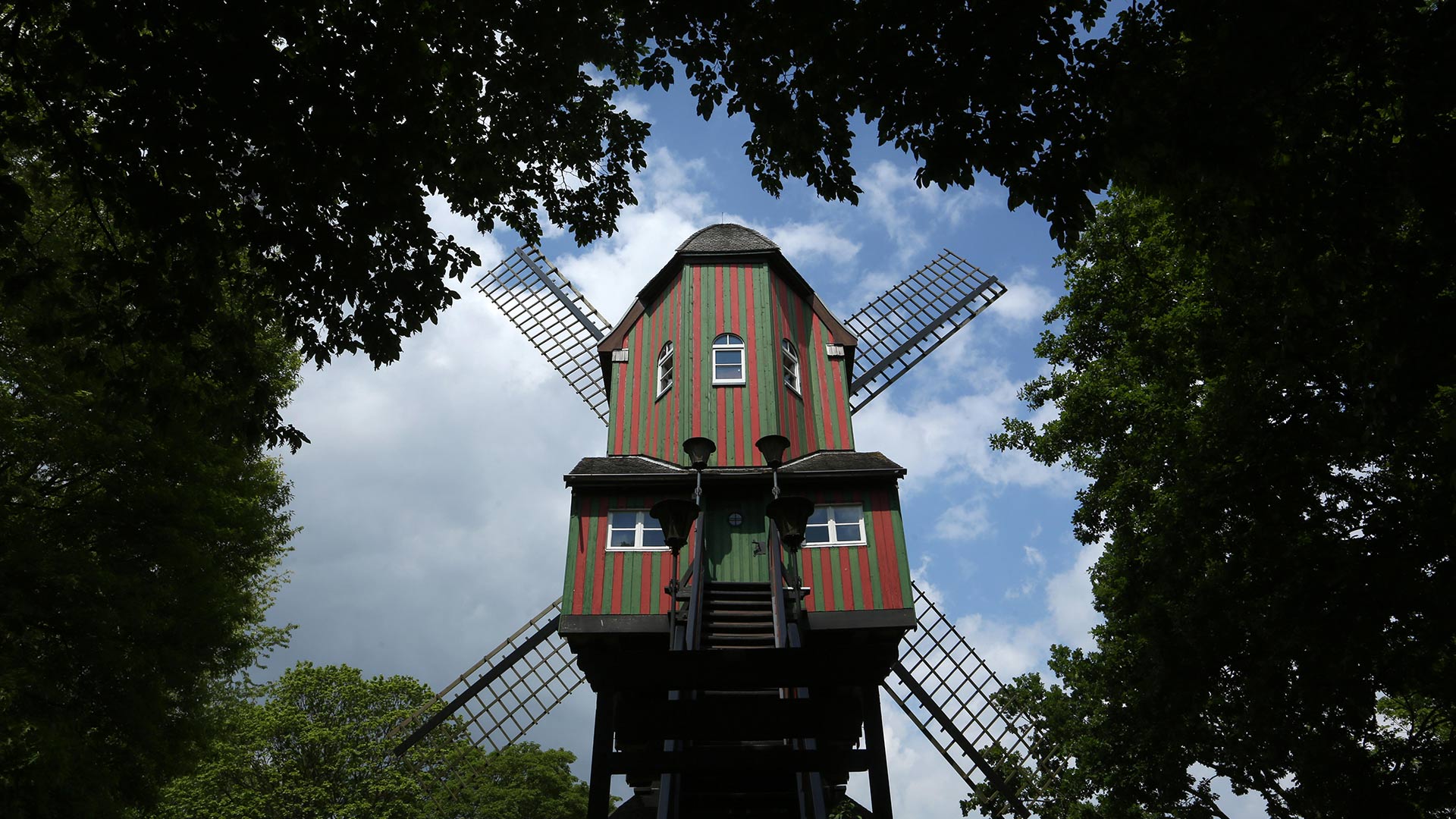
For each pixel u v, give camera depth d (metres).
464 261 10.97
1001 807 22.53
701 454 15.06
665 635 19.00
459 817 41.72
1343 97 9.09
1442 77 8.30
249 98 8.78
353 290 10.44
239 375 10.75
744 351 22.42
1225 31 8.23
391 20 9.30
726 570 19.34
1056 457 17.31
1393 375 9.59
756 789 10.70
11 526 13.56
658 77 10.81
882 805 6.78
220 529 16.23
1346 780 12.27
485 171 11.02
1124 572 15.46
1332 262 9.88
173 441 15.14
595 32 10.41
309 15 9.16
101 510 14.77
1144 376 16.42
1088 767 17.53
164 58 8.61
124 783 14.93
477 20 9.93
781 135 10.10
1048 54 8.59
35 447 14.28
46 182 10.34
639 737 7.27
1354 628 11.71
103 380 10.93
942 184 9.17
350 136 9.25
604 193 12.21
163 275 10.25
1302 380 12.46
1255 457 12.81
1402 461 12.04
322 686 37.50
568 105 11.47
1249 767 14.96
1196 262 13.43
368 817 33.91
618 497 20.28
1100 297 17.53
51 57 8.55
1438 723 13.74
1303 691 12.37
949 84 8.78
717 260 23.83
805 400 23.16
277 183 9.41
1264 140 8.64
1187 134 8.63
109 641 14.09
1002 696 23.80
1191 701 13.99
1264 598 13.07
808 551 19.44
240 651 16.69
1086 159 8.89
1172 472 14.97
